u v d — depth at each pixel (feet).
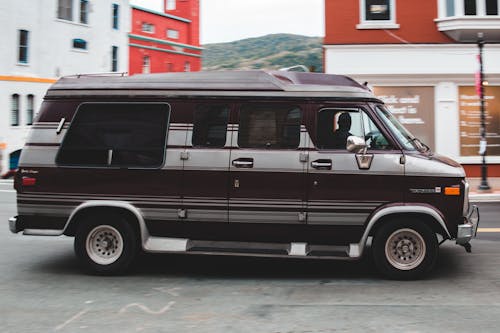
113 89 23.68
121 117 23.58
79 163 23.56
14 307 19.16
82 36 121.08
